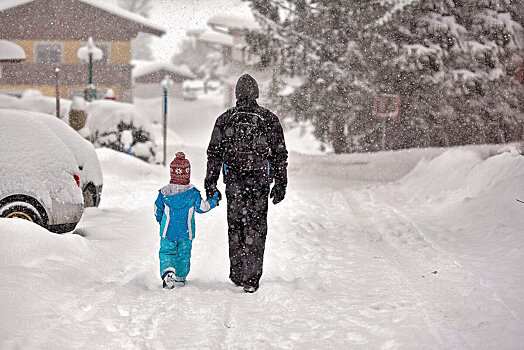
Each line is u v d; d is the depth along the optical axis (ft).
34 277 27.63
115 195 67.77
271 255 38.37
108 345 21.65
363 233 46.50
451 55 111.55
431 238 42.80
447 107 113.91
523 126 109.19
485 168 60.23
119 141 117.08
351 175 101.71
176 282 30.66
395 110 113.39
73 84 240.94
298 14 125.80
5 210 37.47
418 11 111.55
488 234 41.34
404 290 29.60
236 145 30.78
